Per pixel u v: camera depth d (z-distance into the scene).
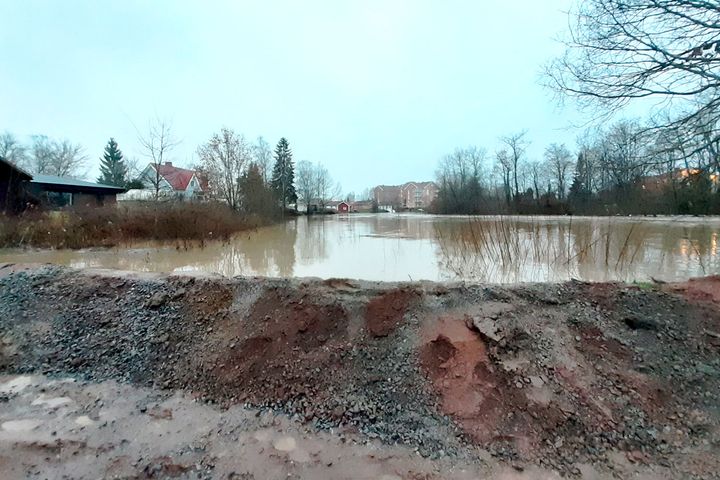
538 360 2.65
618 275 5.95
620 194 13.19
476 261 7.14
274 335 3.16
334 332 3.16
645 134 4.52
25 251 9.46
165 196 17.08
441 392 2.57
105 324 3.56
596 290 3.39
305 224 27.11
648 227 12.70
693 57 3.77
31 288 4.11
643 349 2.72
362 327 3.18
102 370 3.07
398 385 2.68
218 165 24.45
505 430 2.25
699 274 5.84
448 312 3.21
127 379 2.96
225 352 3.09
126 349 3.26
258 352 3.04
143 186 32.91
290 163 47.91
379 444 2.21
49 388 2.82
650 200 12.83
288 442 2.22
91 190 21.14
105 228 10.71
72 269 4.54
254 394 2.71
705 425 2.18
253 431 2.33
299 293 3.56
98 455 2.07
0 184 13.45
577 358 2.67
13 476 1.91
